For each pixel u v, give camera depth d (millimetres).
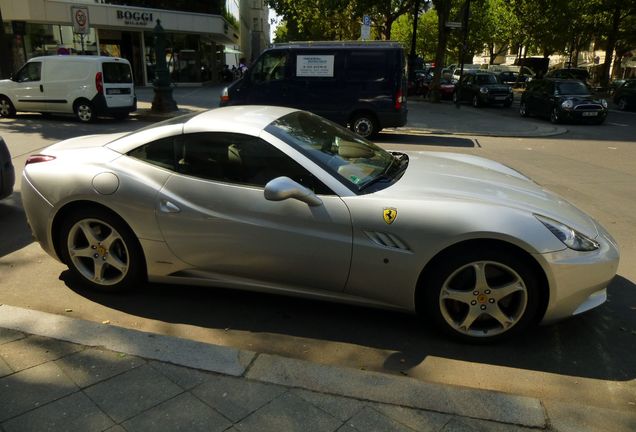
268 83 11945
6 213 5688
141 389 2512
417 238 3012
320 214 3129
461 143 12383
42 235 3717
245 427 2279
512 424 2346
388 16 29250
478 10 39688
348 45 11562
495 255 2977
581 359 3055
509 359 3043
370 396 2512
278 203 3207
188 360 2758
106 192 3443
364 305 3281
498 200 3166
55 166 3641
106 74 13844
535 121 18047
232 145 3379
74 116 15422
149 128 3682
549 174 8547
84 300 3635
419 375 2877
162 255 3457
